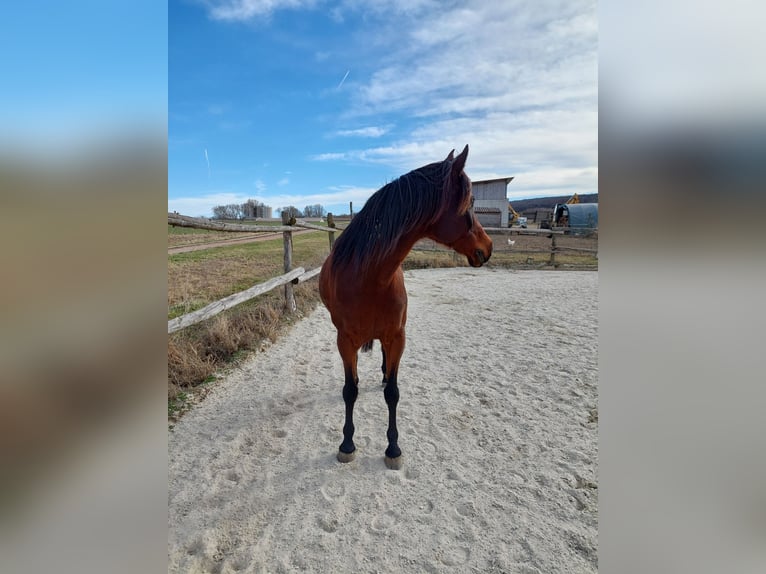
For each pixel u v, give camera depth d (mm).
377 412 2715
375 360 3740
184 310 4383
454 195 1761
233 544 1607
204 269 7465
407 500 1859
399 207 1727
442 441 2357
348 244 1858
